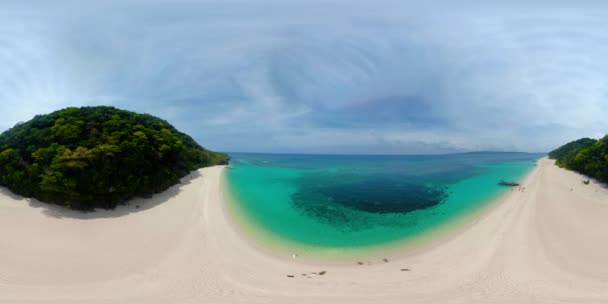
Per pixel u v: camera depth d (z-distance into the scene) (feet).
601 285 58.18
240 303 52.06
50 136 92.73
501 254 74.49
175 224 91.25
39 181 85.35
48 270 62.95
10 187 87.30
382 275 67.87
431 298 53.36
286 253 84.28
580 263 68.54
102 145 93.25
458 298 53.31
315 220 111.65
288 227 104.22
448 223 105.81
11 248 68.08
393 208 126.21
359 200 138.62
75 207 88.58
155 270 66.13
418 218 113.09
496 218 103.30
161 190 111.34
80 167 86.07
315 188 161.79
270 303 52.06
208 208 106.93
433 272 68.54
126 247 76.07
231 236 90.02
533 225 92.17
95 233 81.10
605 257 71.05
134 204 99.35
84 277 61.52
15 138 93.25
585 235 83.87
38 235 75.15
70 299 52.13
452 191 155.33
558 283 59.21
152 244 78.74
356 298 54.03
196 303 51.96
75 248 73.20
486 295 54.19
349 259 80.59
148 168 105.50
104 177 90.38
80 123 99.35
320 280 64.75
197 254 75.61
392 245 89.81
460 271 67.77
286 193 144.66
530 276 62.59
